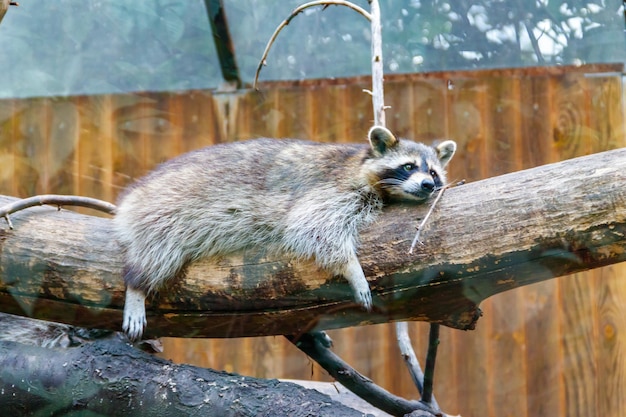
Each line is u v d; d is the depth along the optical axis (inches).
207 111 291.6
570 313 276.4
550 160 274.2
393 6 266.5
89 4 259.4
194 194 206.4
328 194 207.0
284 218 200.5
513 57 273.1
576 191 171.0
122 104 293.6
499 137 278.7
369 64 282.4
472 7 263.4
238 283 192.7
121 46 272.2
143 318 194.2
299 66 285.3
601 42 258.7
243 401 183.2
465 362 284.4
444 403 283.0
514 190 177.9
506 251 173.8
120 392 190.1
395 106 285.4
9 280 197.8
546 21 260.5
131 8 259.6
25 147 295.4
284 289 190.2
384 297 185.0
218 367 287.6
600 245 169.9
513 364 280.2
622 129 265.7
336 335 282.8
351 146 228.4
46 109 294.2
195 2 255.4
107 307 198.2
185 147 292.7
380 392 221.6
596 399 271.7
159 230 203.0
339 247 187.5
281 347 288.8
